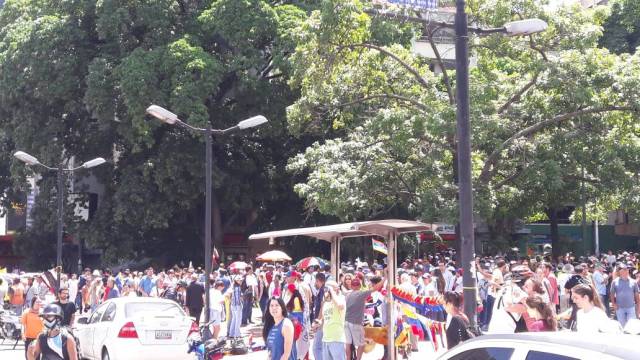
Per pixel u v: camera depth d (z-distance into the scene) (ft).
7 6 134.00
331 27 69.67
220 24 110.01
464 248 33.96
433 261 115.85
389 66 80.18
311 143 121.60
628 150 71.87
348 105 80.28
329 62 73.10
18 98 119.24
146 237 129.49
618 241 168.45
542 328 26.71
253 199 129.29
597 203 90.43
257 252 143.33
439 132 65.67
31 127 119.34
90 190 144.15
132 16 114.32
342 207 74.18
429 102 71.67
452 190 69.97
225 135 117.60
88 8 116.57
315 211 121.90
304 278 65.67
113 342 46.73
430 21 44.34
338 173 76.38
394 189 76.33
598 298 27.04
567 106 72.13
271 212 138.00
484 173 71.31
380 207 87.61
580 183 82.43
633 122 72.54
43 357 29.76
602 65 69.92
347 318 42.29
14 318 71.51
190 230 137.08
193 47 108.27
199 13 118.52
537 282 34.27
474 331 32.30
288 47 107.04
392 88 80.43
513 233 146.41
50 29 114.21
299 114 79.00
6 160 137.69
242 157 126.00
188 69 105.50
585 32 71.00
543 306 26.99
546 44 72.79
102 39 116.67
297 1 120.88
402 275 51.03
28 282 85.76
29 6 130.00
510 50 72.02
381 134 74.43
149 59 106.42
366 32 71.05
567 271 71.56
